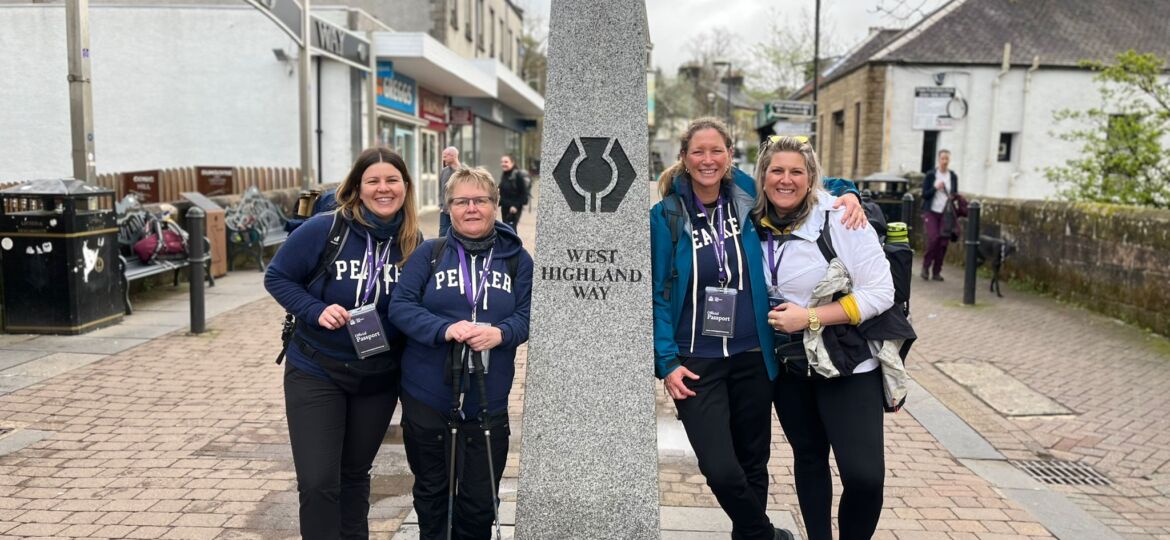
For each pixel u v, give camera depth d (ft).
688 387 10.39
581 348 9.32
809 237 10.31
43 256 24.98
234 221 40.24
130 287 32.30
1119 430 18.56
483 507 10.43
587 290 9.27
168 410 18.58
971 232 32.63
